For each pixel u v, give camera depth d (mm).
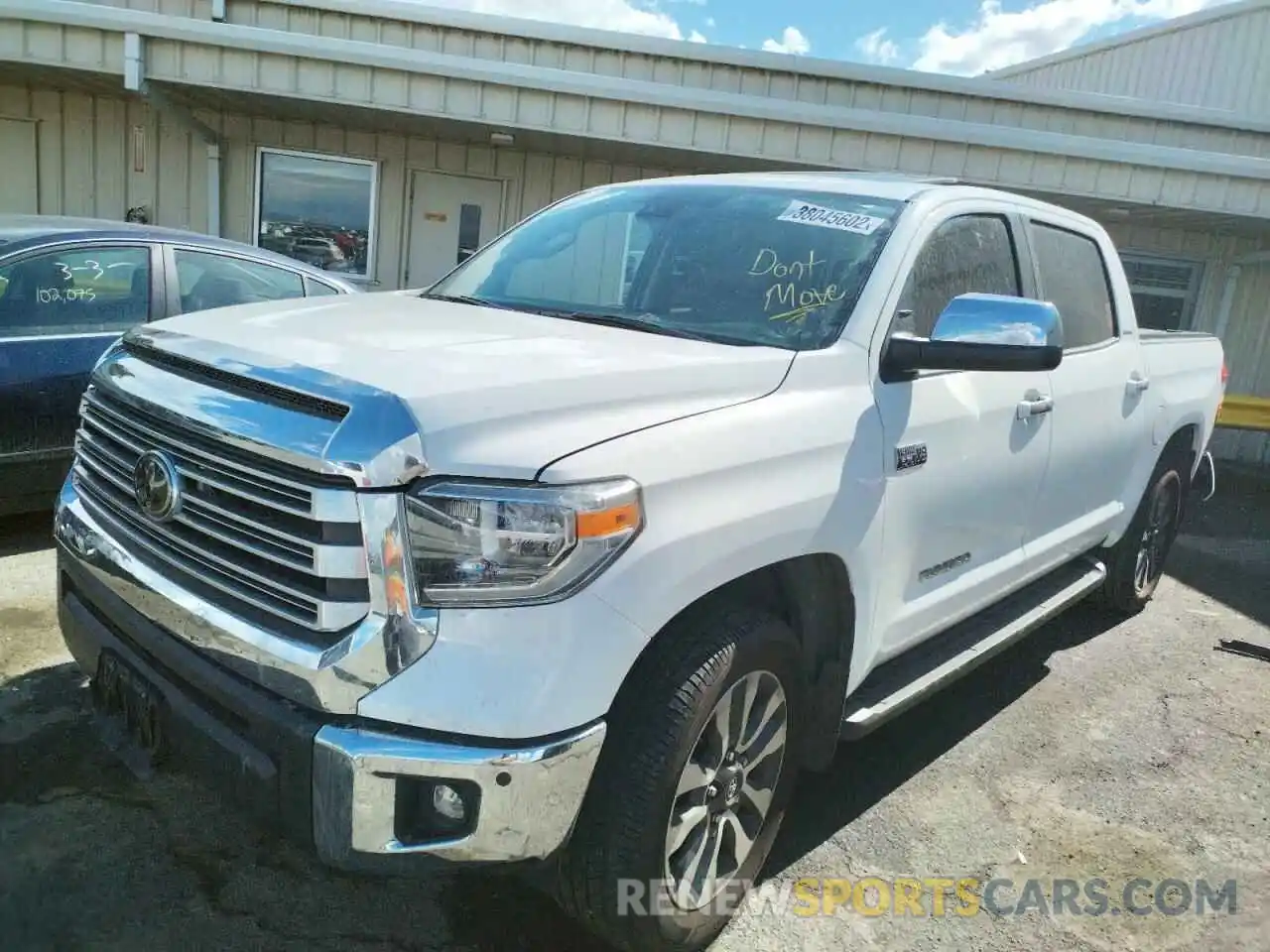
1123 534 5023
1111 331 4430
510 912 2670
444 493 1925
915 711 4121
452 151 10625
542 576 1958
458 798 2004
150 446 2348
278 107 9688
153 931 2482
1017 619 3881
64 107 10211
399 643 1932
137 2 10758
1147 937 2791
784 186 3475
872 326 2844
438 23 10688
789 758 2707
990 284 3525
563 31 10680
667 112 9172
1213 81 14391
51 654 3830
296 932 2531
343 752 1940
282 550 2047
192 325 2596
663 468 2139
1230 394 11875
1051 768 3725
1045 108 11086
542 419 2068
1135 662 4855
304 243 10719
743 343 2801
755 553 2336
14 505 4766
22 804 2934
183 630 2215
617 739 2205
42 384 4766
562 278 3379
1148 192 9492
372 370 2111
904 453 2838
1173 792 3607
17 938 2406
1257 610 5895
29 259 4805
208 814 2975
